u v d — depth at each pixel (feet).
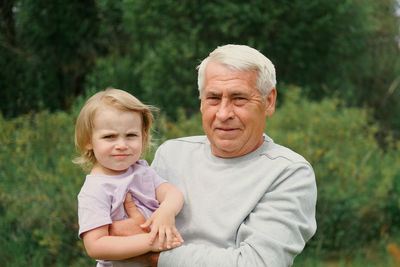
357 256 16.90
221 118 5.97
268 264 5.38
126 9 26.66
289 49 27.94
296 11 26.76
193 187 6.37
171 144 7.13
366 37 31.37
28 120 19.31
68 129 17.70
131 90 27.50
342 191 16.71
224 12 24.66
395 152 22.74
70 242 14.75
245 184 6.04
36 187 14.90
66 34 26.45
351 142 18.76
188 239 6.17
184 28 25.53
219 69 6.03
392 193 19.53
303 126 19.16
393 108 33.94
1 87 24.29
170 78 26.78
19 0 24.47
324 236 16.89
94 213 5.71
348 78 32.01
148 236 5.64
